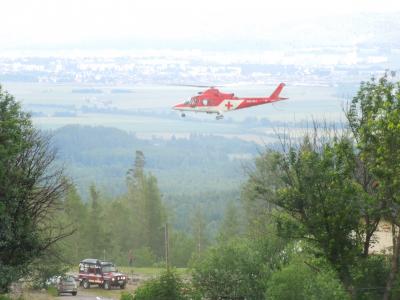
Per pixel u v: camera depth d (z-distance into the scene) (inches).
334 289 2578.7
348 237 2753.4
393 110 2532.0
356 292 2733.8
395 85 2603.3
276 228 2957.7
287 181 2775.6
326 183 2699.3
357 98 2716.5
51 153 3122.5
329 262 2736.2
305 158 2721.5
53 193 2886.3
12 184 2694.4
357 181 2763.3
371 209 2618.1
